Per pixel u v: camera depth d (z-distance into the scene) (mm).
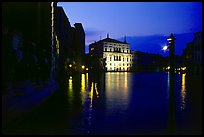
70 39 67625
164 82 35844
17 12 15055
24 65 13711
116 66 147000
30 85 14211
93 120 9727
